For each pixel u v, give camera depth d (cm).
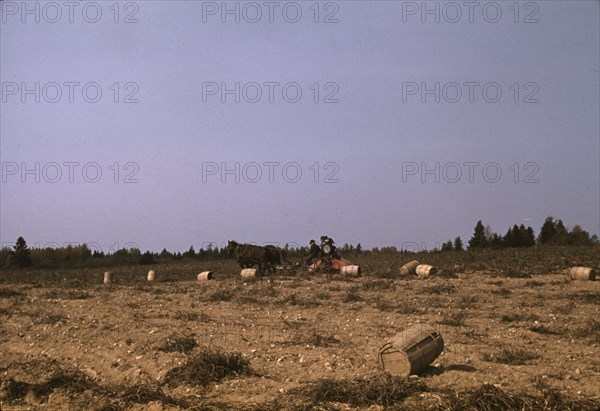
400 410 864
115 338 1446
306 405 901
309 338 1385
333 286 2677
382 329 1531
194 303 2202
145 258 7819
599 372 1045
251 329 1560
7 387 1040
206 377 1073
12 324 1752
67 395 1011
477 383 970
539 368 1073
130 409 952
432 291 2378
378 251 5934
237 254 3331
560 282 2703
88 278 4156
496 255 4750
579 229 6894
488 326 1578
